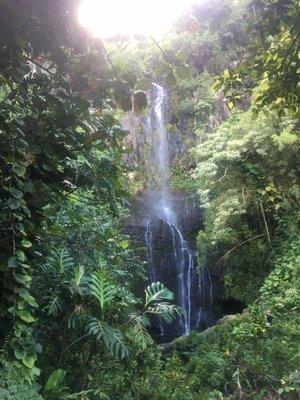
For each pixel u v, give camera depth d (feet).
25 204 8.35
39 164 9.21
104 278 12.40
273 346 15.40
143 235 35.94
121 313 12.59
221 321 23.97
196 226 37.35
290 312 20.02
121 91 8.80
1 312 8.41
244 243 29.12
